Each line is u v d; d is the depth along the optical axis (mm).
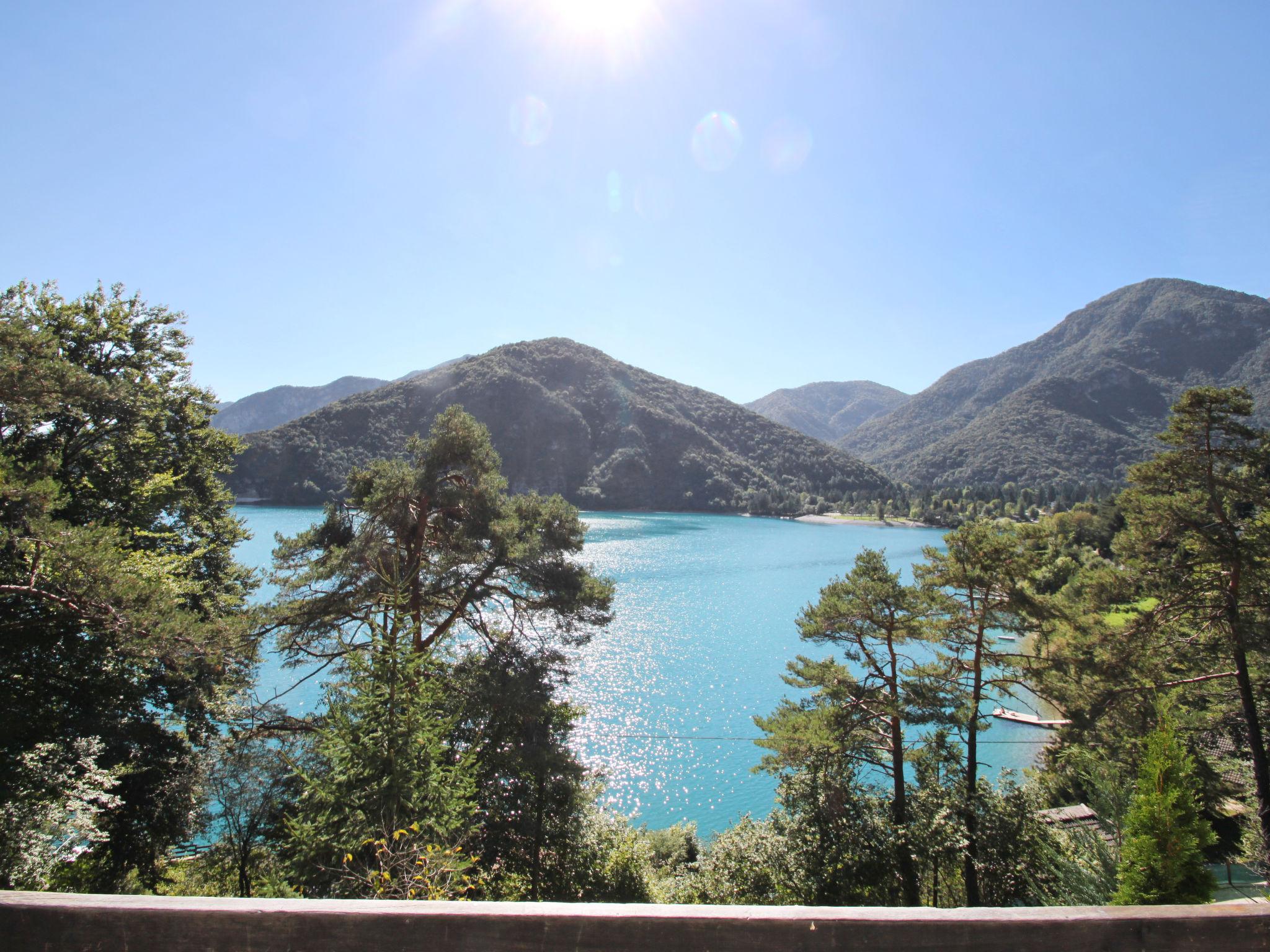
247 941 1722
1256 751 16312
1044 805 19141
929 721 15805
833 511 197250
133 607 11156
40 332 12664
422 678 8688
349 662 8695
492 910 1753
